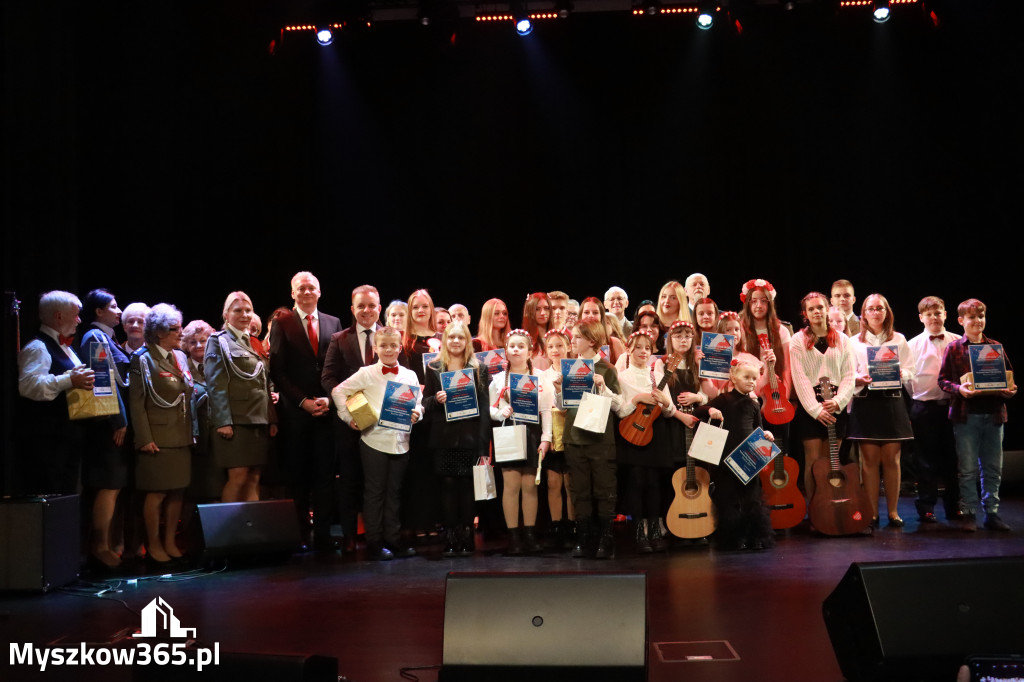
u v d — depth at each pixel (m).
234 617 4.08
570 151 10.53
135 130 8.77
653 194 10.50
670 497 5.98
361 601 4.37
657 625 3.80
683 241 10.49
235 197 9.91
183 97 9.31
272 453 6.02
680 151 10.44
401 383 5.52
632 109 10.44
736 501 5.56
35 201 7.36
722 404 5.71
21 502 4.60
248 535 5.27
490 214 10.57
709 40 10.25
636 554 5.46
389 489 5.58
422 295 6.26
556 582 2.82
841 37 9.95
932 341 6.52
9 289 6.96
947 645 2.70
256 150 9.98
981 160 9.77
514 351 5.62
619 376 5.61
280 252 10.17
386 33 10.16
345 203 10.48
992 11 9.48
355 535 5.82
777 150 10.25
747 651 3.43
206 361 5.59
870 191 10.10
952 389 6.16
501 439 5.43
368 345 5.89
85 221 8.29
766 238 10.34
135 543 5.60
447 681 2.74
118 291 8.70
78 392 4.94
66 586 4.79
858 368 6.27
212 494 5.78
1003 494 7.88
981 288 9.84
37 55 7.41
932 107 9.88
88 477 5.19
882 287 10.14
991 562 2.81
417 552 5.78
